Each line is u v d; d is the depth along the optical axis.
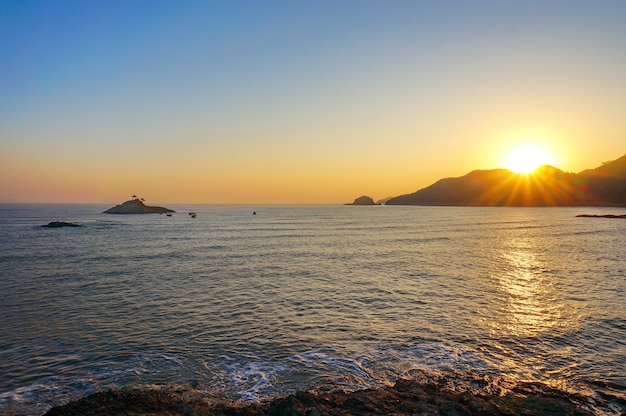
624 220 124.69
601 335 17.98
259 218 158.75
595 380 13.58
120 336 18.09
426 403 11.28
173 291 27.11
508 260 42.03
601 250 50.00
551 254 46.69
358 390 12.59
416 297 25.42
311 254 47.47
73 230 86.50
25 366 14.77
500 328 19.11
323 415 10.35
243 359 15.59
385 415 10.59
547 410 11.03
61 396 12.56
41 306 23.08
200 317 21.09
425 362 15.21
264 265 38.69
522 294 26.03
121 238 67.88
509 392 12.69
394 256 45.78
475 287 28.34
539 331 18.62
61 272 34.19
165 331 18.84
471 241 63.84
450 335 18.20
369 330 18.97
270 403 11.43
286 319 20.78
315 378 13.92
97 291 26.98
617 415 11.31
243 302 24.20
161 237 70.38
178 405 11.29
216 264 39.19
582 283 29.41
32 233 77.75
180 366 14.91
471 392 12.68
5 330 18.75
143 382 13.59
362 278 32.00
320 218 159.25
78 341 17.42
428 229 93.44
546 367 14.66
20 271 34.59
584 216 149.50
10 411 11.59
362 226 105.94
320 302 24.25
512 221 125.81
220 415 10.72
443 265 38.81
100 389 13.06
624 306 22.80
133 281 30.47
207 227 100.38
